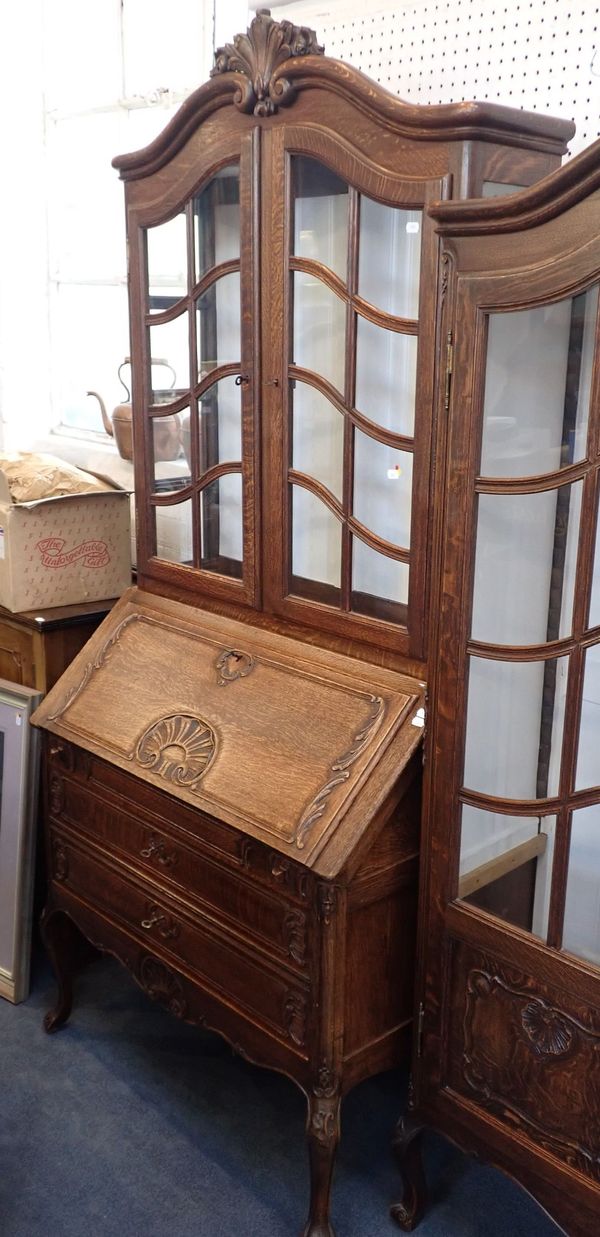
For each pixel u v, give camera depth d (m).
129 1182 1.95
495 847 1.57
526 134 1.50
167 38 2.66
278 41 1.64
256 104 1.71
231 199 1.81
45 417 3.28
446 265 1.45
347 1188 1.95
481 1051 1.63
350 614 1.76
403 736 1.63
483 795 1.56
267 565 1.90
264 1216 1.88
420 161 1.49
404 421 1.64
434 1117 1.74
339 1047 1.67
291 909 1.67
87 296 3.07
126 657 2.12
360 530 1.70
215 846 1.80
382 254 1.59
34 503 2.36
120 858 2.05
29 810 2.42
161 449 2.11
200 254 1.91
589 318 1.37
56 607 2.49
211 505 2.02
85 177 2.99
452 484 1.50
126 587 2.58
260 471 1.86
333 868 1.54
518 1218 1.88
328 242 1.67
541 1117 1.56
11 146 3.04
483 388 1.45
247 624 1.98
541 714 1.51
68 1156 2.01
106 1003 2.49
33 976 2.60
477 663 1.55
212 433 1.99
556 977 1.49
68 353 3.20
